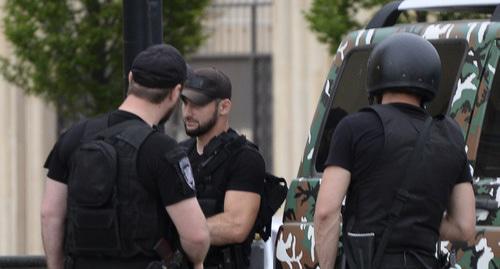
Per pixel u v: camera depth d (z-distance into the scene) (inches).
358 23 984.3
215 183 518.3
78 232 445.4
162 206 443.8
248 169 516.7
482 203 480.1
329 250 444.8
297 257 508.7
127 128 444.1
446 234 455.5
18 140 1469.0
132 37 590.9
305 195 510.6
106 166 440.8
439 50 508.1
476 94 490.3
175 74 446.0
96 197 440.8
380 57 452.1
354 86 530.9
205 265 516.7
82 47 1032.2
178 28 1037.2
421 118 449.7
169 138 444.1
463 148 452.4
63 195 459.5
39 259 650.8
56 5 1039.6
